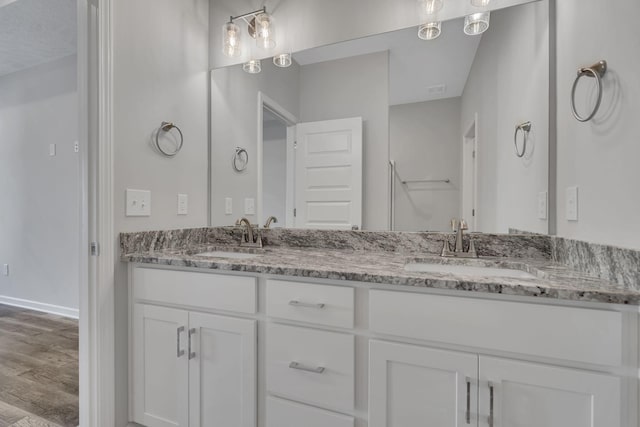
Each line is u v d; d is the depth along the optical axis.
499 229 1.43
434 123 1.53
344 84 1.67
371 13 1.59
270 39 1.74
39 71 2.97
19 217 3.11
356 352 1.04
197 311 1.28
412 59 1.55
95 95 1.32
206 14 1.90
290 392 1.12
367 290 1.02
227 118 1.88
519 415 0.86
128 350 1.43
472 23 1.41
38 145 2.99
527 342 0.85
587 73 1.00
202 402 1.27
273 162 1.82
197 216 1.83
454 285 0.90
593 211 1.01
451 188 1.51
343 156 1.69
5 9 2.19
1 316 2.91
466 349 0.91
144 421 1.38
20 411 1.59
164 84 1.61
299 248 1.73
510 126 1.41
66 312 2.94
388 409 0.98
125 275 1.43
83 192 1.34
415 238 1.56
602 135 0.96
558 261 1.23
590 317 0.80
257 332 1.18
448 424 0.92
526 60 1.36
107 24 1.33
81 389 1.37
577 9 1.11
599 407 0.79
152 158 1.55
